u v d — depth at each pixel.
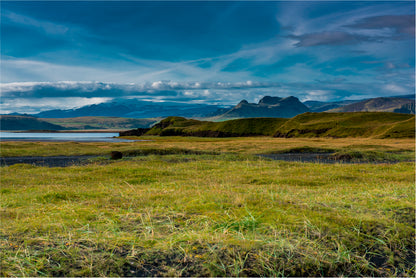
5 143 56.12
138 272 3.87
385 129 119.69
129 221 5.98
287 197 8.98
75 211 7.09
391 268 4.46
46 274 3.68
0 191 13.00
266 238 4.90
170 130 199.88
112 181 16.69
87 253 4.26
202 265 4.04
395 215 6.67
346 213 6.85
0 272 3.66
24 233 5.14
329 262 4.33
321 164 27.08
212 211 6.74
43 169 22.67
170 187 13.02
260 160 30.94
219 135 179.62
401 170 22.23
